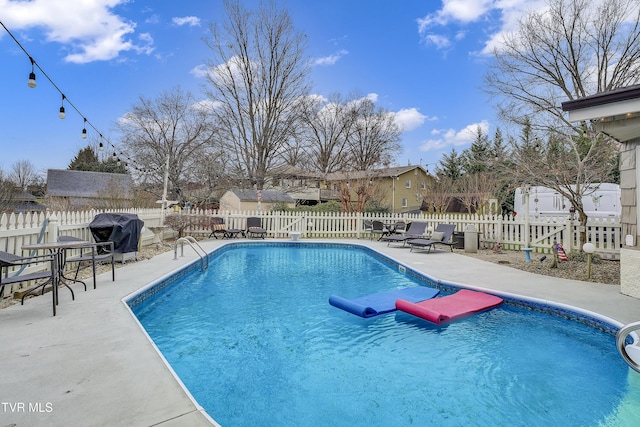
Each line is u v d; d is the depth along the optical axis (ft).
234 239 47.98
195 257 30.32
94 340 11.44
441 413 9.52
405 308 16.99
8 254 14.46
